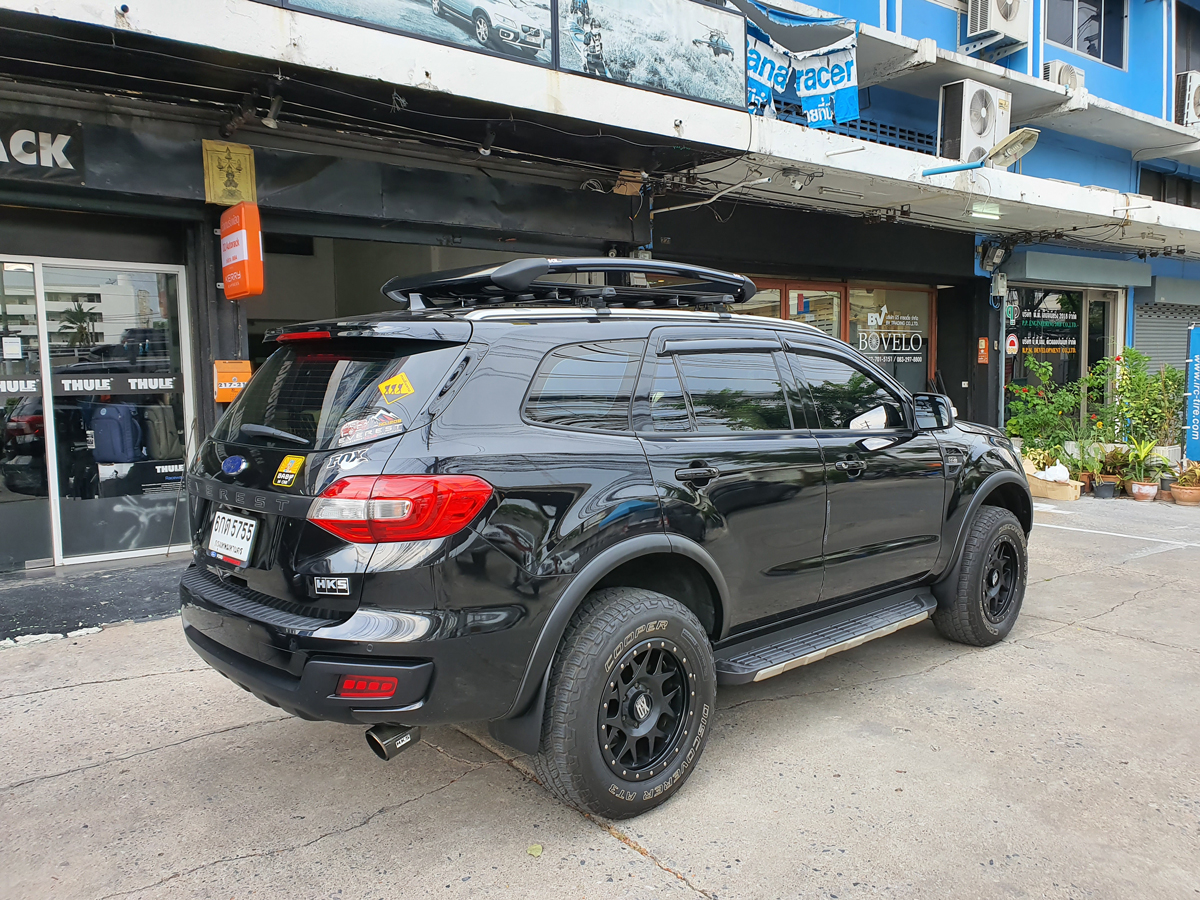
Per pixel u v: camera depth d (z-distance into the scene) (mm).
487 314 2748
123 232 6004
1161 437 10828
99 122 5371
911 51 9258
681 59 6660
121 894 2422
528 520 2539
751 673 3158
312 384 2764
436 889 2445
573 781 2633
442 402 2504
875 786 3049
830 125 9484
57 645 4551
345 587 2348
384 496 2332
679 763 2906
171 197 5633
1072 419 12133
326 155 6207
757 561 3250
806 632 3639
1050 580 6211
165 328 6254
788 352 3670
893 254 10680
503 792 3029
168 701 3838
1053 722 3615
